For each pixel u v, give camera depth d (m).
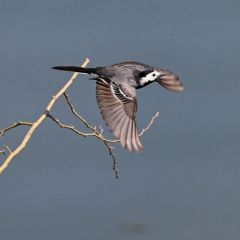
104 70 7.33
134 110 6.53
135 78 7.26
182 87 7.39
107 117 6.47
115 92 6.81
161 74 7.37
